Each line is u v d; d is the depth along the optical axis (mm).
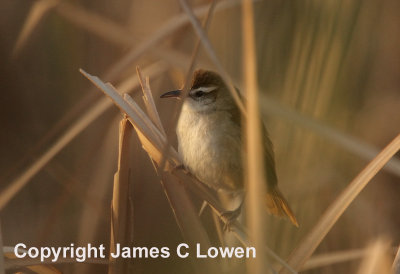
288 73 9188
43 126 11898
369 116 11898
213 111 7973
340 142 6207
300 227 8641
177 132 8211
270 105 6289
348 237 9578
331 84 9234
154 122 6898
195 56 5273
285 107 6305
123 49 11281
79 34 11531
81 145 10805
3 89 12000
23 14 12242
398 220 11320
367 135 11656
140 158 11188
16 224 11125
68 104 11656
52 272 6188
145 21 11789
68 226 10352
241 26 10531
